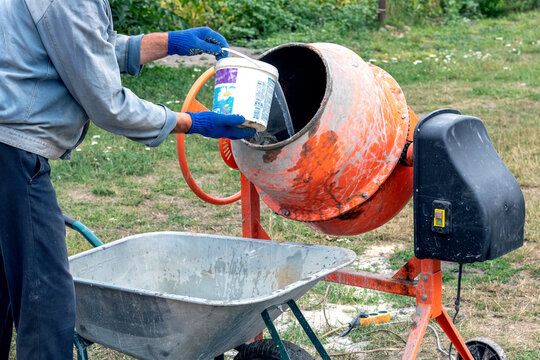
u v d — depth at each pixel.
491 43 17.41
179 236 4.24
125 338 3.64
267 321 3.52
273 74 3.61
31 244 3.45
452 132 3.65
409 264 4.04
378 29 18.70
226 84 3.56
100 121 3.45
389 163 3.89
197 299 3.27
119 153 9.27
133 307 3.48
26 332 3.51
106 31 3.42
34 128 3.40
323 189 3.88
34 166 3.43
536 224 6.96
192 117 3.54
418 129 3.69
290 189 3.90
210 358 3.70
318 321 5.32
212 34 3.79
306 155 3.76
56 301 3.49
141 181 8.55
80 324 3.79
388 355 4.87
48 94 3.41
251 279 4.05
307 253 3.85
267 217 7.28
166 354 3.57
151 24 12.82
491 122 10.69
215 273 4.16
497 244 3.67
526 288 5.75
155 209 7.71
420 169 3.70
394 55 15.91
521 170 8.48
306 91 4.26
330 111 3.72
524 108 11.61
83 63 3.32
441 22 20.19
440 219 3.66
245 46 16.59
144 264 4.25
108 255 4.11
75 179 8.52
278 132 3.96
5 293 3.74
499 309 5.43
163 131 3.50
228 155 4.41
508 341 4.98
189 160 9.23
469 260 3.64
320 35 17.31
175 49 3.76
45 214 3.47
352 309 5.49
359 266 6.27
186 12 16.64
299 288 3.51
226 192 8.18
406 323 5.24
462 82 13.66
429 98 12.38
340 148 3.76
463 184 3.60
